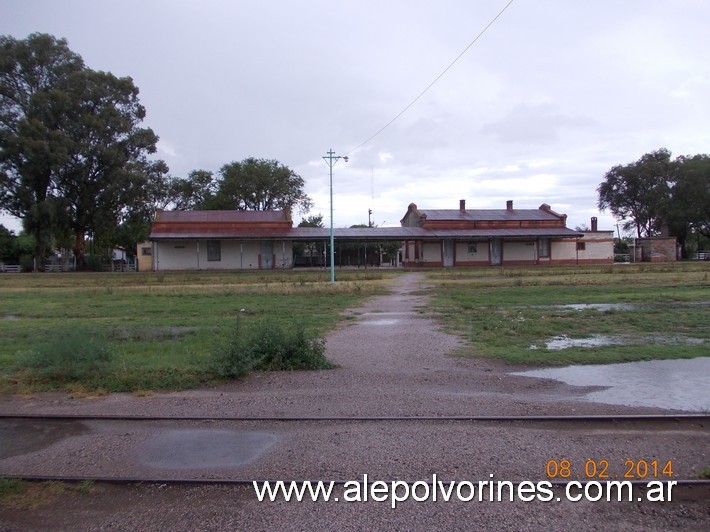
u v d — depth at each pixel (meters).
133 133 61.97
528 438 5.85
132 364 9.53
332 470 5.04
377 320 16.44
